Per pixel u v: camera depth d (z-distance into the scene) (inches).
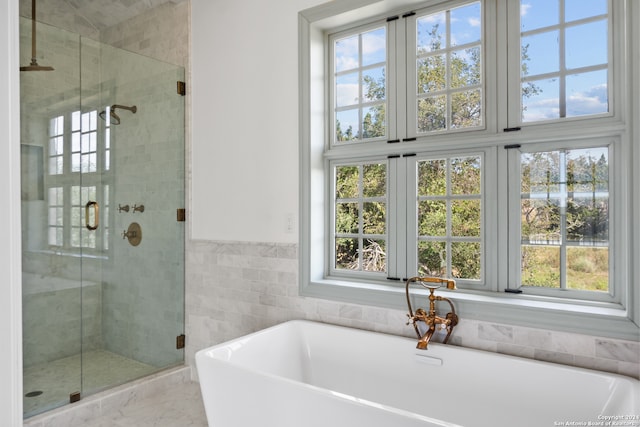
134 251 109.3
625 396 56.7
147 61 111.7
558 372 63.3
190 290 118.0
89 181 101.7
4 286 82.7
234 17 106.9
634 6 62.6
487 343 73.4
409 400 75.9
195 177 116.3
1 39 83.7
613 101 68.7
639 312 61.2
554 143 73.9
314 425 57.1
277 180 98.7
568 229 72.9
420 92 88.9
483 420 68.5
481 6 81.5
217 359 69.5
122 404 99.6
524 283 76.9
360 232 95.8
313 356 88.0
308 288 93.8
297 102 95.4
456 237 83.7
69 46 97.5
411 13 88.3
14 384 82.1
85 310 99.3
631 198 62.5
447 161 85.0
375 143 93.7
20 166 87.3
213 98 111.5
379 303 84.4
